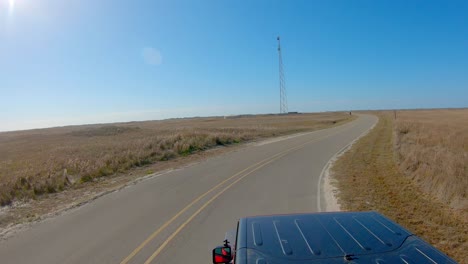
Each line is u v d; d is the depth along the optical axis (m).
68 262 7.09
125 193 13.88
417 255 2.72
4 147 46.19
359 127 50.38
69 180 17.19
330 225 3.39
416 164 15.33
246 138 37.62
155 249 7.50
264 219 3.71
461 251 6.54
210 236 8.13
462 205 9.25
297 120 91.12
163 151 26.02
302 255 2.78
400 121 50.50
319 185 13.29
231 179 15.64
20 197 14.11
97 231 9.06
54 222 10.34
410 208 9.48
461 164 14.00
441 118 61.72
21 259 7.45
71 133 66.56
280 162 20.25
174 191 13.69
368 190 11.84
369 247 2.87
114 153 25.14
